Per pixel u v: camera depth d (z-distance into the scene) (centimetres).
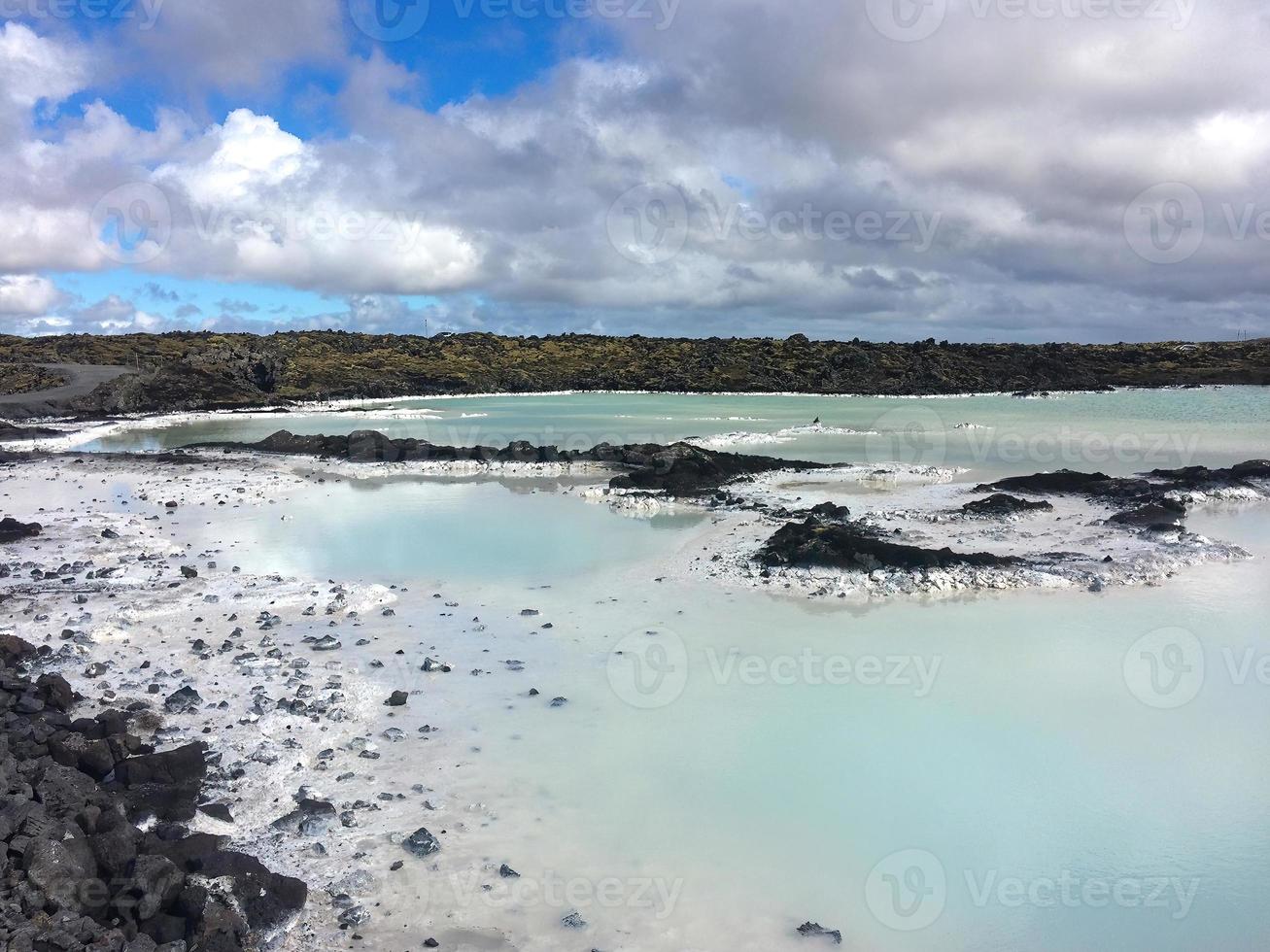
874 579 1775
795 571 1816
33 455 3828
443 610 1616
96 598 1636
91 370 7381
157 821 903
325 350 10144
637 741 1104
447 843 886
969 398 8231
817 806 963
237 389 7525
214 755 1036
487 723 1149
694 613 1605
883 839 905
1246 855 884
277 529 2319
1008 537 2141
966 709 1202
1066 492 2666
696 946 749
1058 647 1435
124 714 1119
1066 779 1026
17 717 1052
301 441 3912
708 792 989
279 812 933
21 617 1520
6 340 9525
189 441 4781
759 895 819
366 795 970
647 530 2298
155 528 2319
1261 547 2072
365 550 2083
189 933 727
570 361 10706
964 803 974
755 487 2905
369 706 1188
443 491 2975
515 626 1528
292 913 770
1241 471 2836
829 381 9369
